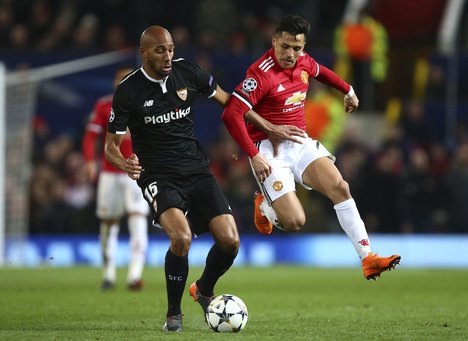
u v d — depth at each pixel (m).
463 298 37.38
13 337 22.84
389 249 62.88
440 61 71.75
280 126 27.55
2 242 55.81
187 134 25.44
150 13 74.38
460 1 77.38
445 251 63.56
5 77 57.28
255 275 52.19
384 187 63.06
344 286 44.28
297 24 26.75
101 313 30.22
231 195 62.44
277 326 25.97
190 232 24.34
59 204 61.19
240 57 66.44
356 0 77.19
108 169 40.59
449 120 69.94
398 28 76.88
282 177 27.73
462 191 63.06
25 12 72.00
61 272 51.84
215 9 73.94
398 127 68.38
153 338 22.48
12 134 57.03
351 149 66.88
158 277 48.91
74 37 70.25
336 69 69.75
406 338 22.80
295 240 63.91
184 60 25.89
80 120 65.62
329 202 65.50
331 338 22.66
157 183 24.88
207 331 24.55
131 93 24.78
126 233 61.25
